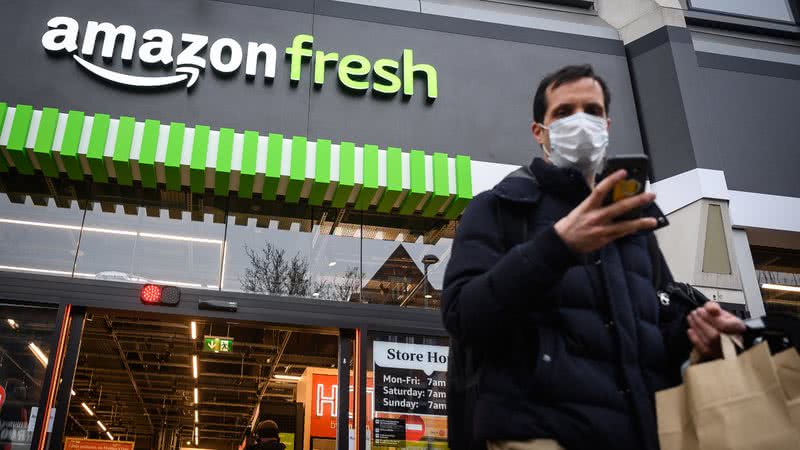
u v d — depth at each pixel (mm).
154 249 5887
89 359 13125
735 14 8055
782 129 7309
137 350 12109
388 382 5777
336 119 6312
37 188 5914
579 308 1469
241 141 5934
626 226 1240
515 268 1283
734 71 7520
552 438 1354
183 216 6078
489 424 1400
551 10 7754
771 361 1236
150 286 5574
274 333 10695
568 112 1708
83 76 5973
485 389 1439
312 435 10016
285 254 6121
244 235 6121
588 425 1344
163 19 6363
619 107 7180
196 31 6383
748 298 6418
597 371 1410
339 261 6199
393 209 6414
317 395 10242
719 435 1238
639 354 1487
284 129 6152
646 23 7547
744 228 6715
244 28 6500
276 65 6395
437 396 5820
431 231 6512
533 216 1584
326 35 6672
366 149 6137
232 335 10789
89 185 6016
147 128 5773
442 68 6828
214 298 5719
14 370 5129
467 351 1555
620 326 1460
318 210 6371
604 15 7922
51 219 5820
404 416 5695
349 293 6105
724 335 1409
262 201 6289
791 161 7152
